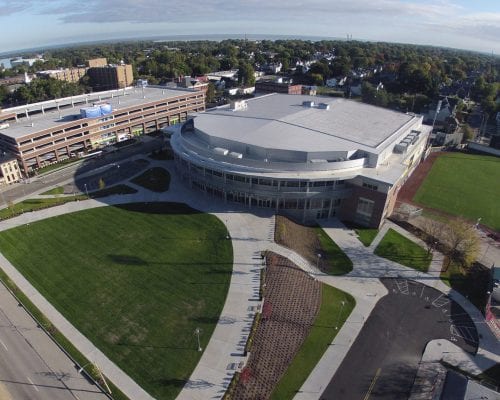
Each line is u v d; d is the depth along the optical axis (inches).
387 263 2701.8
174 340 2033.7
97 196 3538.4
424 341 2095.2
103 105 4810.5
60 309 2246.6
